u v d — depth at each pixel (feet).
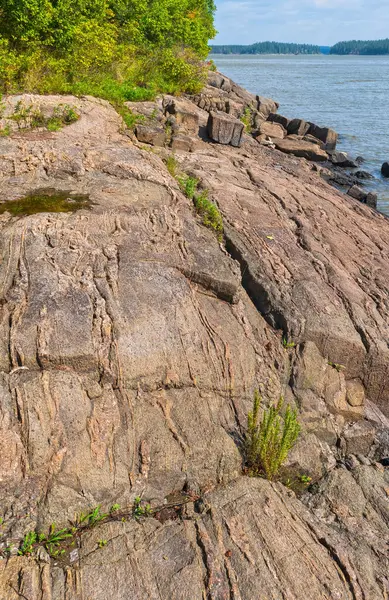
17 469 16.16
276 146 70.59
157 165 33.91
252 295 26.37
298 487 19.48
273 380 22.21
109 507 16.55
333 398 23.27
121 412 18.26
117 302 20.98
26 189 28.27
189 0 100.32
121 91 53.88
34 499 15.84
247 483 17.85
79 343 18.86
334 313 25.66
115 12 71.87
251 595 14.24
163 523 16.37
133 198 28.63
